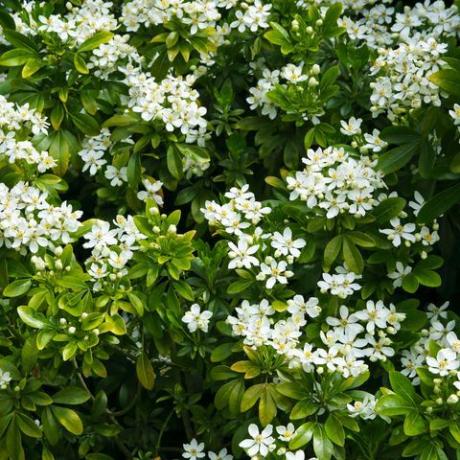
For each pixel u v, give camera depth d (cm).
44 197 120
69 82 127
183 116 125
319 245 121
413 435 113
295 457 113
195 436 126
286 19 131
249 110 134
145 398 128
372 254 121
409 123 124
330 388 115
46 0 139
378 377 124
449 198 119
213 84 133
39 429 117
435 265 121
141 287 120
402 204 119
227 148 132
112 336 118
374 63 127
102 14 134
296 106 126
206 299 121
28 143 123
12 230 118
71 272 118
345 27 132
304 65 129
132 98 128
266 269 118
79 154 128
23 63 126
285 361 117
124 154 127
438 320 123
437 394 114
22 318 115
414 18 131
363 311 119
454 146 120
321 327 119
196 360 122
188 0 130
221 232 121
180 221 134
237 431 118
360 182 118
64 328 117
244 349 116
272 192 130
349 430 115
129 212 129
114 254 118
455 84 116
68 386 121
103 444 126
